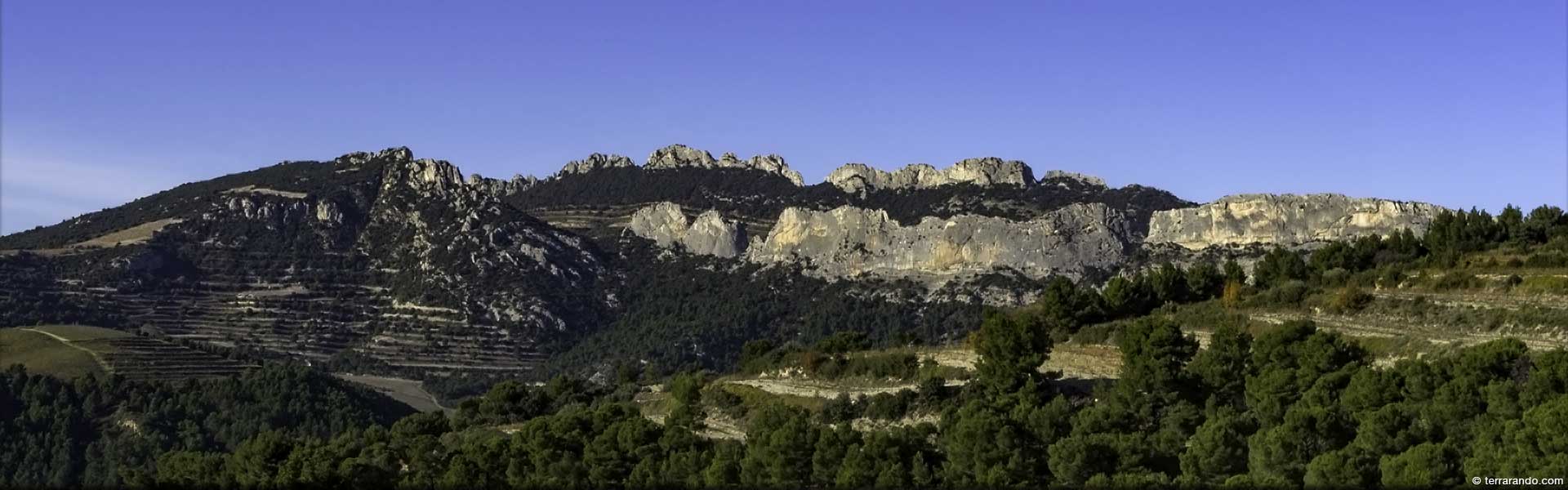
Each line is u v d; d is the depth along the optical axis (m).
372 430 138.62
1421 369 90.38
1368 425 82.81
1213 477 83.56
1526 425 76.62
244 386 194.62
